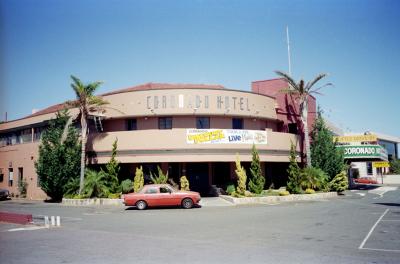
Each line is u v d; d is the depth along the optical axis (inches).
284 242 467.5
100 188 1135.0
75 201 1114.1
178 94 1222.9
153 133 1197.7
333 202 1052.5
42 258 402.3
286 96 1523.1
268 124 1443.2
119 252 423.5
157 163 1299.2
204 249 431.2
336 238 491.2
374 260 372.5
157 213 833.5
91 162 1268.5
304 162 1466.5
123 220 716.7
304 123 1387.8
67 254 419.5
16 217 719.1
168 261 377.4
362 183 2527.1
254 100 1309.1
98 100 1188.5
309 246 442.0
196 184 1306.6
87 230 597.3
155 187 942.4
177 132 1189.7
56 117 1327.5
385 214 745.0
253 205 986.1
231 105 1254.3
